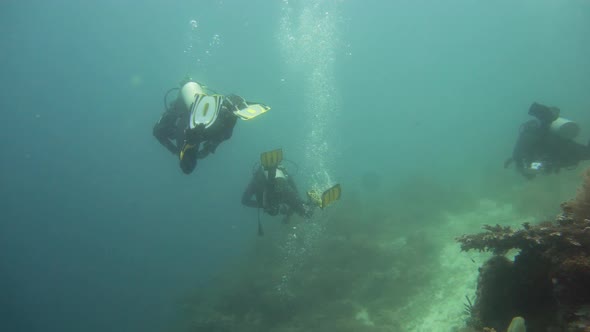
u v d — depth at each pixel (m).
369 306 8.56
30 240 67.62
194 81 3.55
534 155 5.89
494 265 3.29
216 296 12.24
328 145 44.41
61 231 68.50
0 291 36.28
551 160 5.71
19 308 29.94
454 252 9.40
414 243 10.32
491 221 10.66
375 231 12.44
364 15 66.88
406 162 27.36
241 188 33.38
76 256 44.31
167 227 35.47
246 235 20.31
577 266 2.40
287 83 71.81
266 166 5.01
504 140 25.66
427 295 7.98
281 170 5.66
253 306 10.55
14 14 50.41
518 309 3.04
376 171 26.44
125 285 23.78
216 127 2.50
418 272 8.87
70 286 31.66
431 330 6.78
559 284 2.49
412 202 14.66
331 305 9.09
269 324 9.55
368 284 9.31
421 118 58.75
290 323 9.15
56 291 31.86
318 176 23.33
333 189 4.04
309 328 8.48
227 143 29.72
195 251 23.41
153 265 24.52
